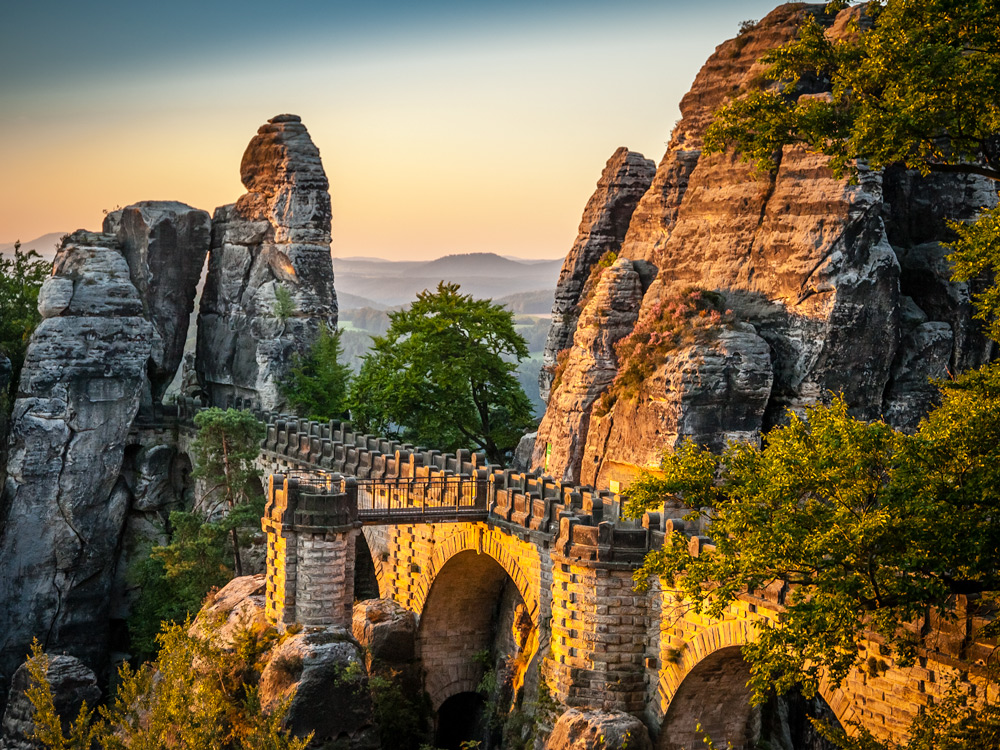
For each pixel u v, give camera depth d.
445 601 62.53
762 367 60.38
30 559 93.12
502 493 57.69
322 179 105.44
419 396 88.44
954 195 65.75
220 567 82.75
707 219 67.38
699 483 36.12
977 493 30.62
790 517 32.03
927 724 31.44
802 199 62.59
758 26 76.44
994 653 33.06
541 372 97.75
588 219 97.12
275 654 55.28
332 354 103.00
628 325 71.56
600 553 48.09
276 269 104.56
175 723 51.28
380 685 57.50
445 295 93.19
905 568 29.70
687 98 80.69
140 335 97.38
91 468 94.88
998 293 38.22
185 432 98.31
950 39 34.78
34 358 94.88
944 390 38.19
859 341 60.62
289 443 81.94
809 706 55.72
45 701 52.16
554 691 49.53
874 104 35.78
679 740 47.12
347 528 57.19
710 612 34.50
